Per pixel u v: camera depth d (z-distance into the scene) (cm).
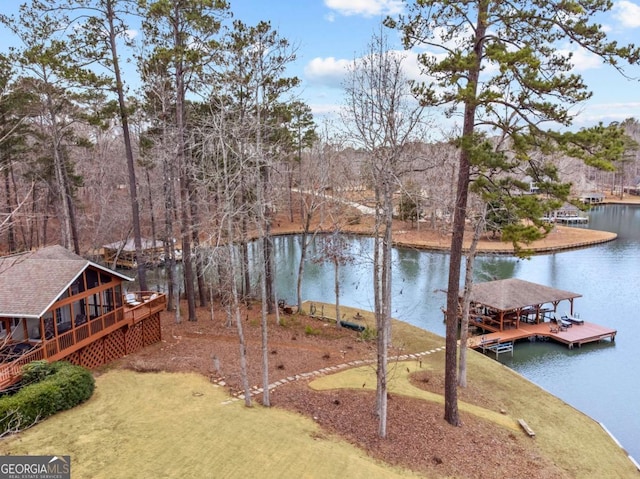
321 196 3281
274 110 2347
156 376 1616
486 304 2842
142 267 2288
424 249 5069
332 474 1096
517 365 2442
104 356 1733
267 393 1436
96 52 2025
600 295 3603
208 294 2928
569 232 5988
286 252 4991
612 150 1032
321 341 2236
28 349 1355
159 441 1159
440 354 2253
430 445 1316
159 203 3092
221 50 1958
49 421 1234
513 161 1386
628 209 8350
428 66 1204
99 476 1002
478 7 1173
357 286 3441
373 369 1862
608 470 1409
